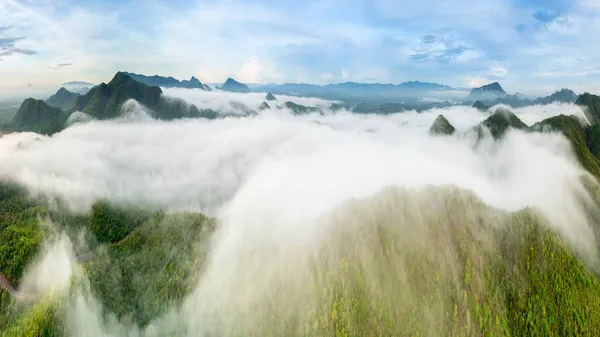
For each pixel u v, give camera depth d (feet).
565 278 376.68
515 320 359.25
